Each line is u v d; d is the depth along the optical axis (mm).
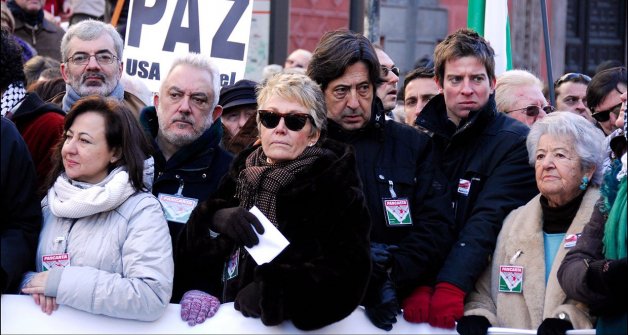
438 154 6742
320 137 5863
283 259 5578
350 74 6324
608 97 7402
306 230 5582
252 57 13375
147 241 5734
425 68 8297
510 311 6020
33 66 9266
